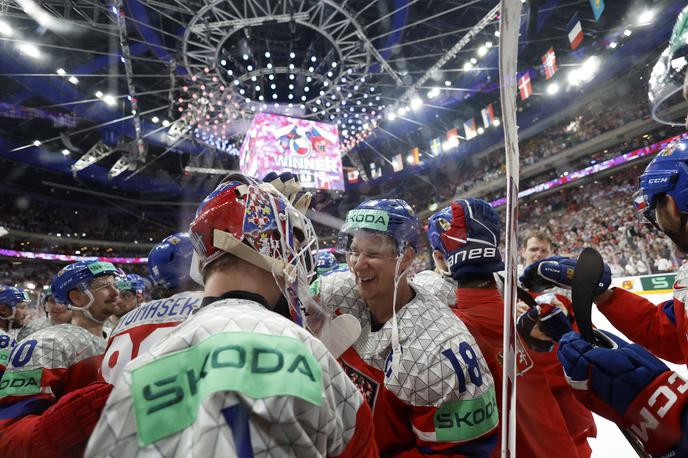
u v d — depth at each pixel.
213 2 13.66
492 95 21.27
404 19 16.61
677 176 0.95
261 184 0.87
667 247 10.85
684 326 0.99
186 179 25.78
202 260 0.81
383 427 1.30
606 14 15.52
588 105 19.42
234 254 0.77
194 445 0.51
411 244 1.41
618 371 0.85
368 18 16.73
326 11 16.03
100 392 1.36
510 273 0.64
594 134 18.86
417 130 24.41
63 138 20.05
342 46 17.17
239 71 18.59
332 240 27.50
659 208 1.01
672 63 1.02
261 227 0.79
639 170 17.44
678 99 4.44
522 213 21.92
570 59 18.27
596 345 0.95
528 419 1.44
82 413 1.32
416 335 1.24
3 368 2.60
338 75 18.25
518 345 1.50
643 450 0.87
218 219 0.78
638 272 11.48
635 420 0.83
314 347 0.67
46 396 1.85
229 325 0.63
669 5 14.09
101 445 0.55
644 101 17.17
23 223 25.23
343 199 29.08
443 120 23.38
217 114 20.17
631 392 0.83
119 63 17.66
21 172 23.70
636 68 16.95
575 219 18.77
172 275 1.64
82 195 27.22
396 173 27.11
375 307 1.44
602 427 3.20
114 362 1.44
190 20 15.57
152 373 0.59
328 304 1.58
